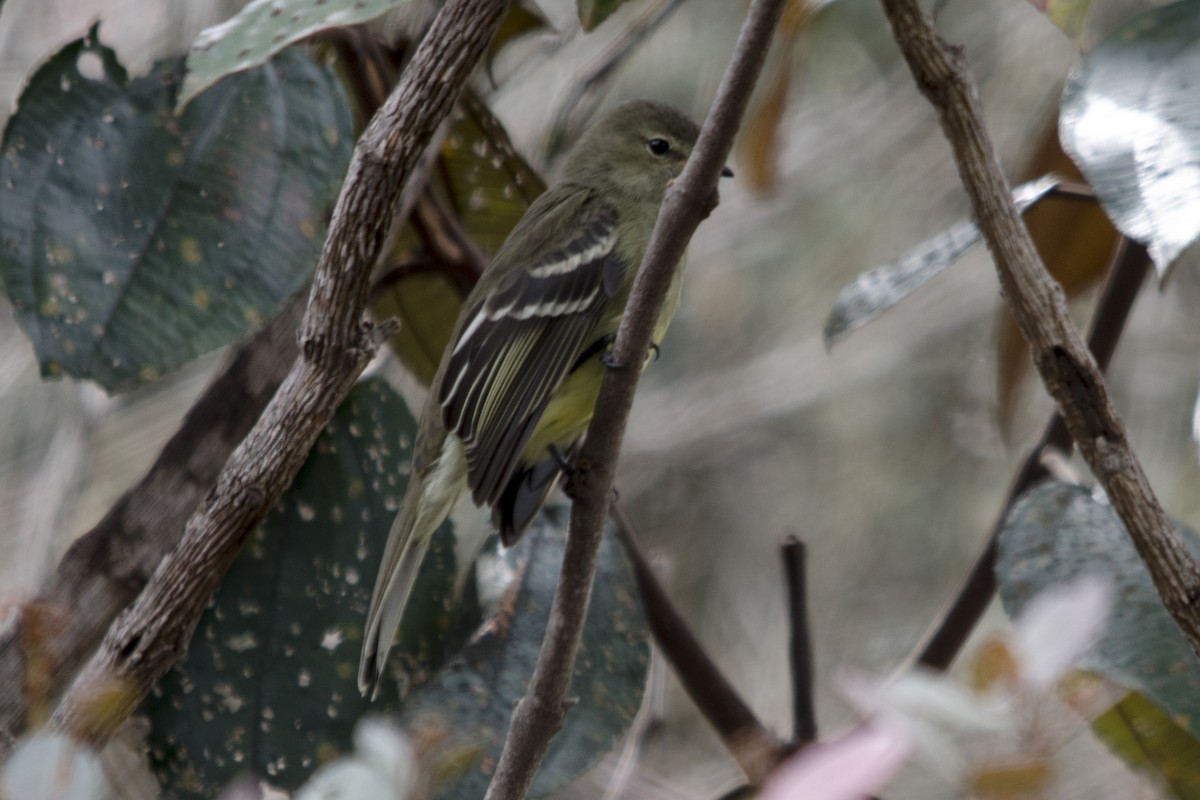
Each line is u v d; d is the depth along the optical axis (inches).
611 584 243.8
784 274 478.3
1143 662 197.6
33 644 144.8
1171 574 163.0
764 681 464.8
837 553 477.7
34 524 296.2
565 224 291.1
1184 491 444.8
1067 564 213.2
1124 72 193.2
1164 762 218.7
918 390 490.6
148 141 233.8
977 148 165.0
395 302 288.5
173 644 185.5
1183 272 463.5
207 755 240.2
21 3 313.1
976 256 495.5
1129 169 185.6
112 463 356.8
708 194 167.0
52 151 231.8
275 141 235.9
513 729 175.6
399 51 276.2
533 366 273.6
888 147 466.0
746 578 484.1
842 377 491.2
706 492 494.6
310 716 243.8
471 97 273.7
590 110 328.8
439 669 253.0
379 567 251.8
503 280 275.1
